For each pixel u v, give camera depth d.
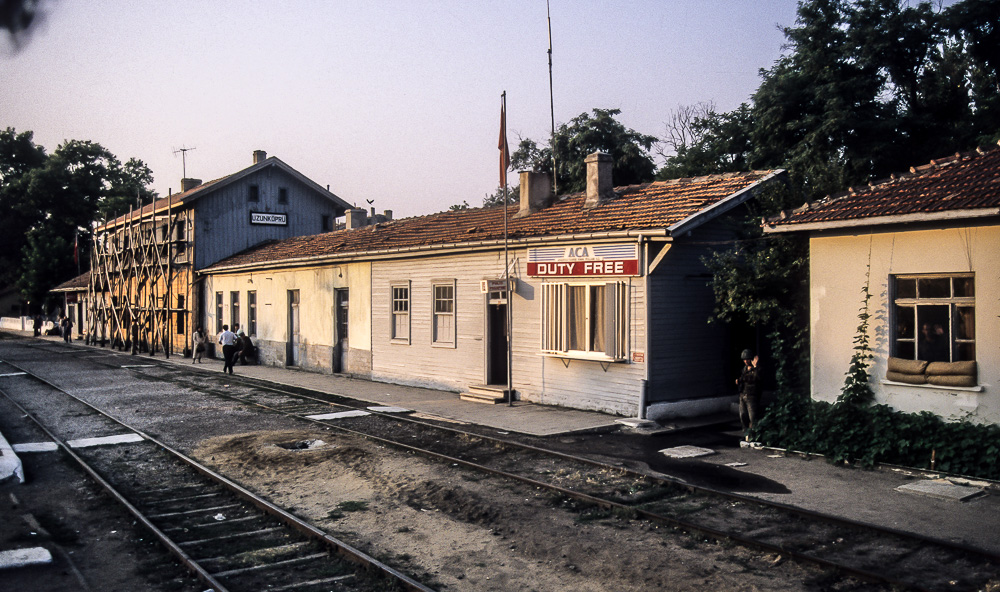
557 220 17.98
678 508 8.88
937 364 10.58
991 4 23.05
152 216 38.16
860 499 9.10
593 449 12.43
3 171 75.94
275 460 11.89
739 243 15.42
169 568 7.09
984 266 10.14
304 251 27.45
